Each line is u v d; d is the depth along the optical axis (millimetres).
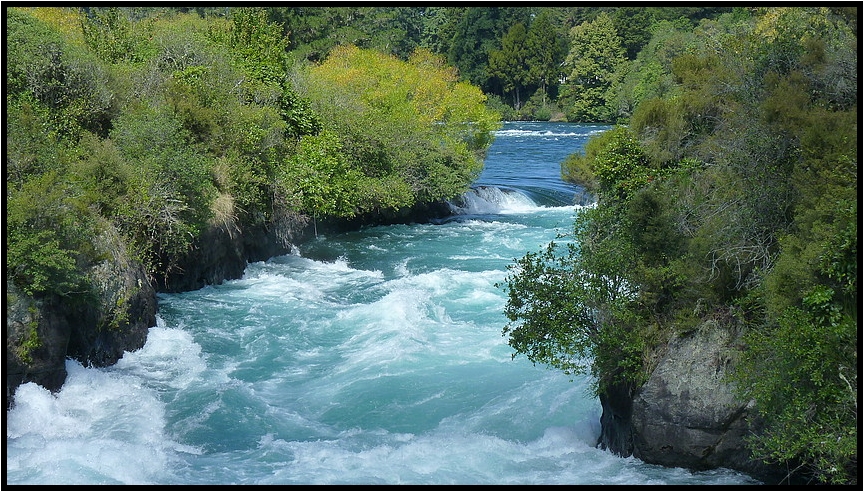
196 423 18172
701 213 16562
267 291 26812
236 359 21703
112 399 18969
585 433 17438
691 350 15117
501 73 105938
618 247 16438
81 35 36156
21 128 21531
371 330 23344
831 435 12750
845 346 12891
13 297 17469
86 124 26641
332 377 20672
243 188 28219
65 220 18938
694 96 23125
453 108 48094
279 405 19188
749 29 30734
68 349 19438
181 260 25719
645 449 15234
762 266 15641
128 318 21375
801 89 19125
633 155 22953
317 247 32844
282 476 15758
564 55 108375
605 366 15789
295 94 34125
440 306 24938
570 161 30859
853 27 21547
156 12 51719
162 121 25781
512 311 16672
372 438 17594
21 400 17453
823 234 13734
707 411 14625
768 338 13836
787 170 17078
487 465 16109
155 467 16016
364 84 45500
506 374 20562
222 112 29062
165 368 20984
